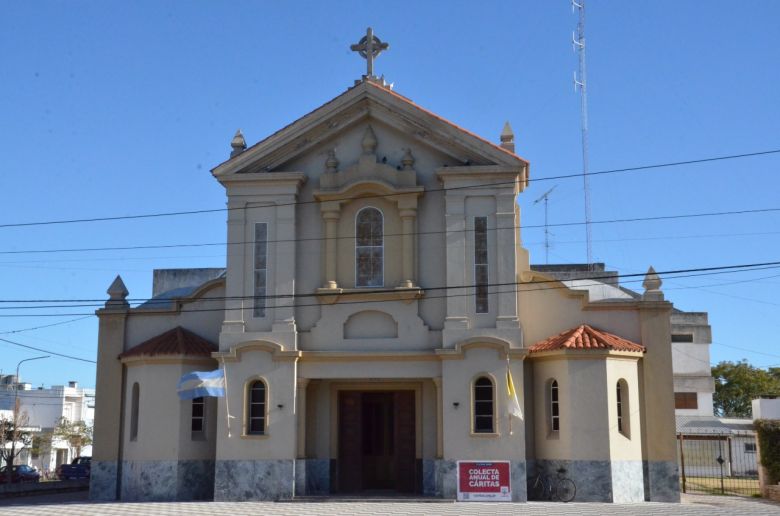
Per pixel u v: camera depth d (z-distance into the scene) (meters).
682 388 71.62
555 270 53.19
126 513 25.72
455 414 30.45
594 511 26.23
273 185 32.41
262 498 30.58
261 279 32.09
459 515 24.56
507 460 30.00
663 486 30.89
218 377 31.20
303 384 31.44
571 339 30.70
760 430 36.41
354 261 32.12
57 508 27.91
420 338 31.30
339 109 32.31
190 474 31.77
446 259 31.38
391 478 32.69
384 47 33.97
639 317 32.03
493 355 30.64
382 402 33.19
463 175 31.64
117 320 34.34
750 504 30.97
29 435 77.88
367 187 31.84
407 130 32.19
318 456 32.12
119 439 33.47
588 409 30.12
